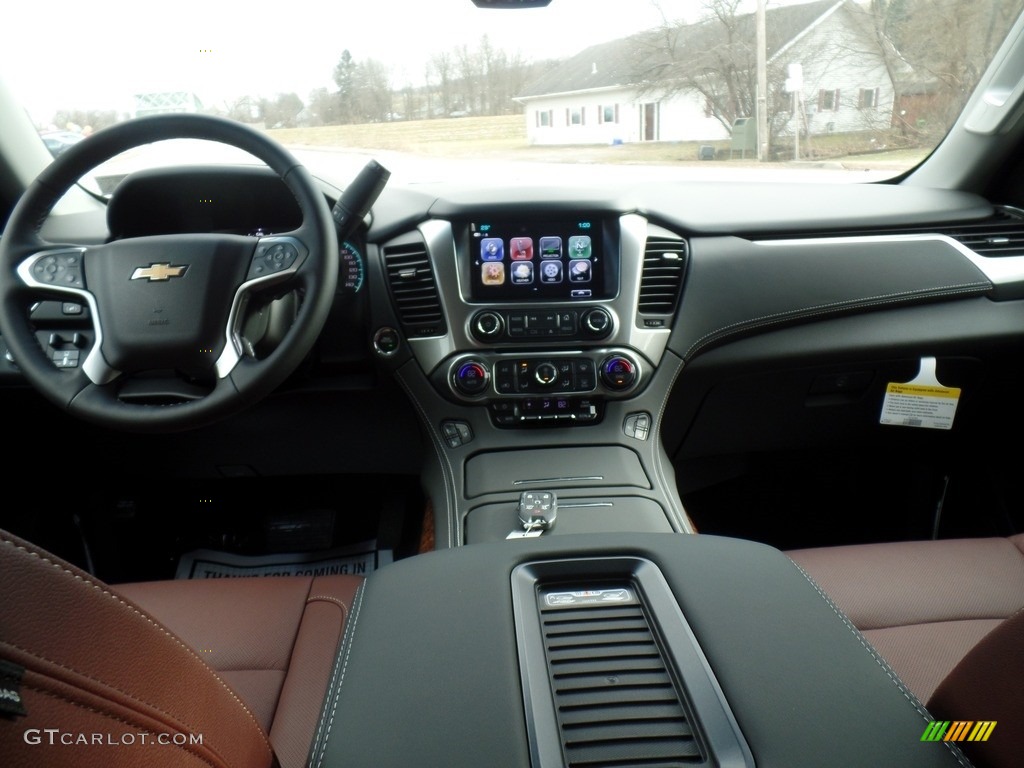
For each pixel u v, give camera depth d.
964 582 1.15
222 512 2.04
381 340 1.59
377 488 2.04
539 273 1.58
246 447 1.77
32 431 1.72
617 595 0.80
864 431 1.82
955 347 1.67
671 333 1.60
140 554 2.00
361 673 0.67
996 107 1.68
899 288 1.62
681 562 0.82
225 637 1.07
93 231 1.60
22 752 0.37
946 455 1.95
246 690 0.98
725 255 1.60
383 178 1.30
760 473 2.06
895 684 0.64
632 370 1.57
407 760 0.58
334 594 1.17
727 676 0.65
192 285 1.18
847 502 2.06
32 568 0.44
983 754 0.58
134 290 1.19
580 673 0.69
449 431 1.58
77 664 0.43
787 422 1.78
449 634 0.71
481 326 1.56
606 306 1.57
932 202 1.74
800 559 1.24
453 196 1.59
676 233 1.61
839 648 0.68
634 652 0.72
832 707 0.61
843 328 1.65
